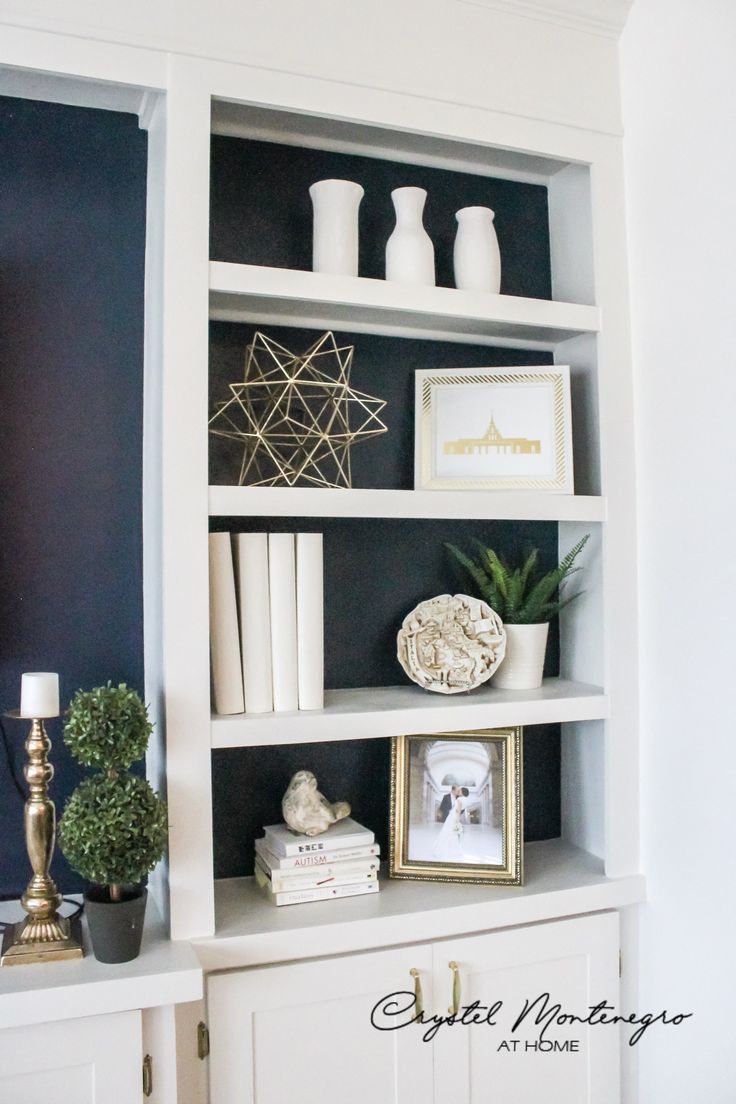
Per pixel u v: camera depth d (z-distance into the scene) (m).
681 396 1.79
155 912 1.73
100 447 1.79
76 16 1.56
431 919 1.71
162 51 1.61
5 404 1.73
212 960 1.58
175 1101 1.50
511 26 1.86
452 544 2.07
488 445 1.92
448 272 2.07
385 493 1.74
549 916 1.80
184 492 1.59
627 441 1.92
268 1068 1.62
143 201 1.83
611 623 1.90
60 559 1.76
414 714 1.75
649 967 1.89
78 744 1.47
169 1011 1.50
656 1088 1.87
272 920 1.67
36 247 1.75
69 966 1.47
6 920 1.62
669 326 1.82
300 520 1.94
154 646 1.72
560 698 1.86
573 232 2.04
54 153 1.77
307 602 1.74
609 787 1.89
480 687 1.98
